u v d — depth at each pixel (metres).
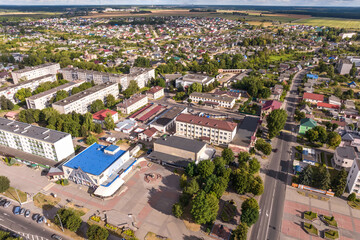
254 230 126.31
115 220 131.25
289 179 164.12
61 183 158.12
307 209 139.62
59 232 125.12
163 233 124.44
